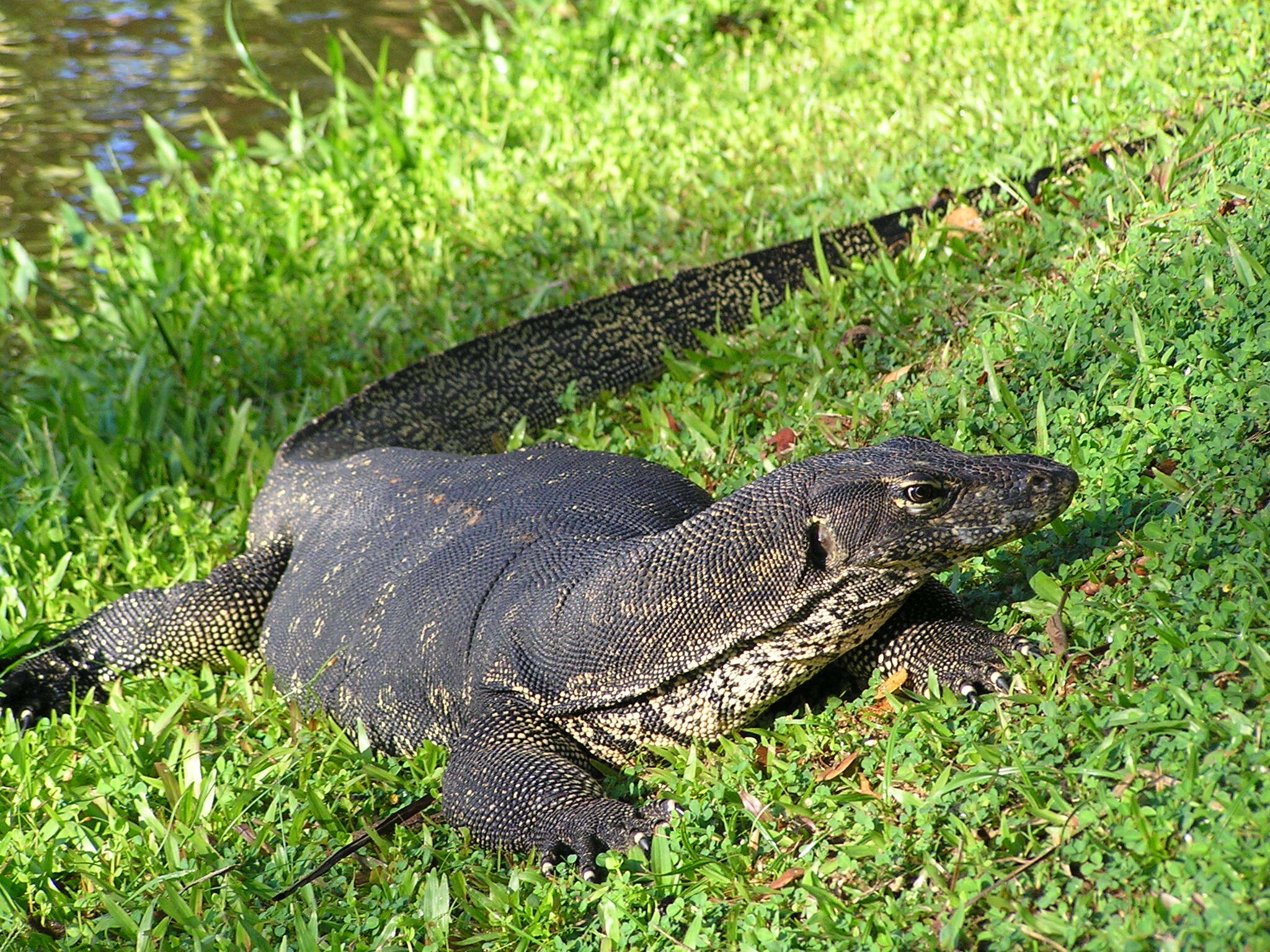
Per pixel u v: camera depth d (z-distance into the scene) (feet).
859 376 6.03
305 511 6.02
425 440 6.36
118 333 7.09
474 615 5.46
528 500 5.65
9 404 6.83
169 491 6.42
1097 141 6.56
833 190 6.92
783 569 5.19
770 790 5.08
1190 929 4.62
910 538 5.13
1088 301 5.73
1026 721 5.01
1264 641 4.91
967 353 5.87
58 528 6.31
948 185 6.68
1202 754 4.81
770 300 6.55
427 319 6.97
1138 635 5.03
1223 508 5.16
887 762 4.99
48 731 5.74
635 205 7.46
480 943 5.02
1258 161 5.87
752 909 4.89
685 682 5.24
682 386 6.31
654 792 5.24
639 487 5.66
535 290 6.93
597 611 5.27
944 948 4.74
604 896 4.98
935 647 5.24
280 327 7.09
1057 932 4.70
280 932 5.09
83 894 5.27
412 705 5.51
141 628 5.99
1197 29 6.95
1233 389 5.33
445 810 5.28
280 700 5.69
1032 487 5.11
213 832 5.33
